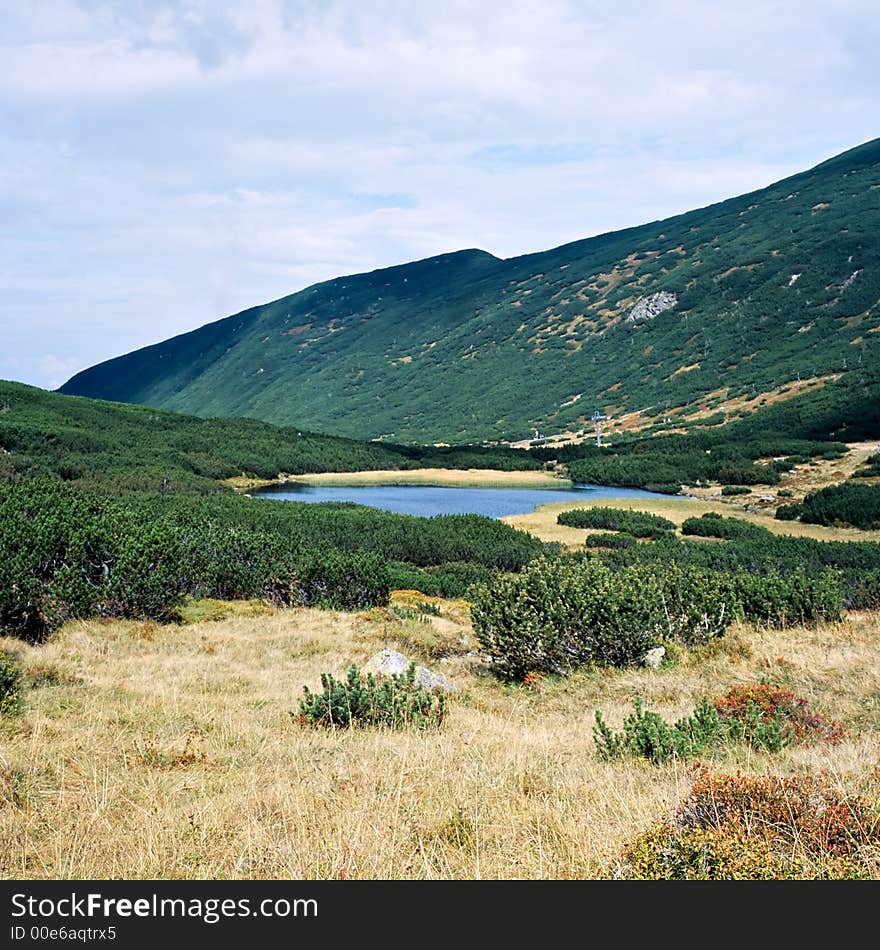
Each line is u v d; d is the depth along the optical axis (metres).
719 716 9.44
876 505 64.31
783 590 16.12
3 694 9.34
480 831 5.57
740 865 4.46
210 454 116.94
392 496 94.81
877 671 10.94
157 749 8.15
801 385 143.25
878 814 4.94
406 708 10.21
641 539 60.34
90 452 101.56
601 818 5.75
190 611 21.58
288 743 8.70
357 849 5.12
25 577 16.73
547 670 14.77
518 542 51.62
